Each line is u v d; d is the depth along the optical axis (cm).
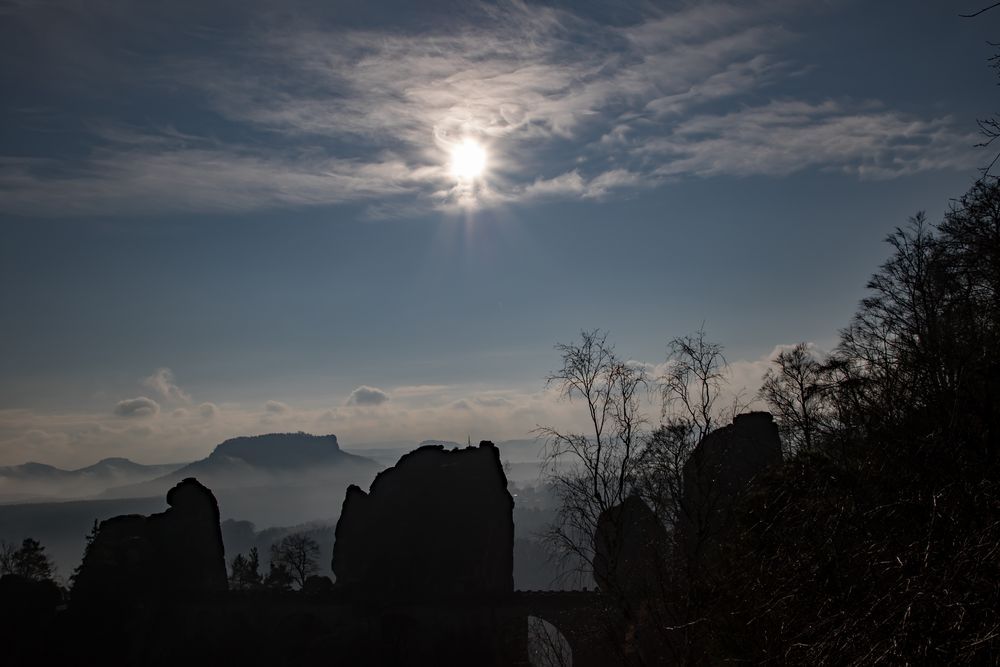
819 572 1642
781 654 1695
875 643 1342
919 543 1416
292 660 7338
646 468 3253
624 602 3161
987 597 1268
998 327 1953
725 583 2461
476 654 7000
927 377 1906
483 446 8625
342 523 8625
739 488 3194
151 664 8050
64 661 8050
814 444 2841
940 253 2489
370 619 7500
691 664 2625
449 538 8100
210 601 8362
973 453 1667
